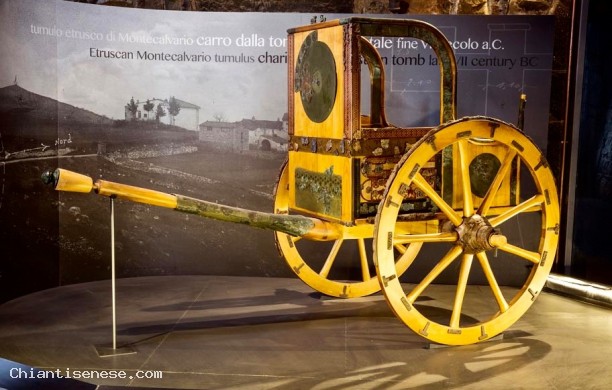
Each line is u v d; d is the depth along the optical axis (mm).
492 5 4965
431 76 4848
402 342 3729
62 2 4512
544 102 4828
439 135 3447
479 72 4809
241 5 5066
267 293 4648
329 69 3646
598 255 4867
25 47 4246
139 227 4961
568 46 4902
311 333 3861
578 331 3943
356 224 3582
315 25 3723
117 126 4793
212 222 5051
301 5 5062
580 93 4852
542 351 3607
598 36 4766
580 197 4922
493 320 3744
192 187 4977
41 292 4559
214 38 4867
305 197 3975
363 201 3596
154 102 4855
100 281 4871
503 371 3328
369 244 5027
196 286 4789
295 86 3994
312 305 4387
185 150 4941
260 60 4898
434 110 4883
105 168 4781
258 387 3100
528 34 4773
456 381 3203
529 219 4902
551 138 4992
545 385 3166
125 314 4148
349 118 3510
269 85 4926
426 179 3711
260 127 4961
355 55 3475
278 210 4527
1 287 4246
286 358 3469
